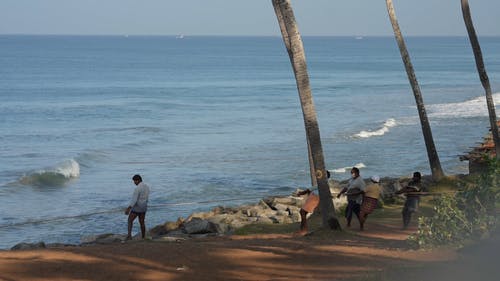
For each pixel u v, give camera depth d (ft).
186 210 117.80
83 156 171.73
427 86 403.95
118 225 108.37
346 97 341.21
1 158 174.70
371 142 192.95
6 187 137.69
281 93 373.81
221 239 67.46
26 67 570.05
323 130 219.82
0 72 505.25
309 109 66.33
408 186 71.97
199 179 145.18
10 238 100.17
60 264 49.44
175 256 52.29
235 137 210.79
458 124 224.94
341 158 168.25
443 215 54.03
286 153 178.70
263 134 217.36
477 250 48.34
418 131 212.23
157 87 408.67
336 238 63.67
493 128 105.29
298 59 65.77
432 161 100.89
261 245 57.57
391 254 52.54
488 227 52.26
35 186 140.36
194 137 211.61
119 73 527.81
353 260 50.65
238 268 48.70
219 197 127.85
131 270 47.93
